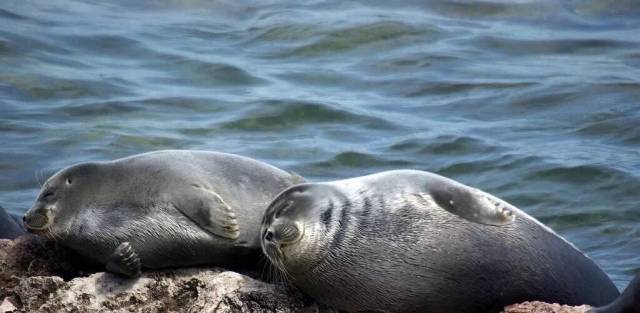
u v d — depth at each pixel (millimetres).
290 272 34531
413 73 75375
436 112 68438
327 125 66375
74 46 80125
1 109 67375
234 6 92312
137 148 62438
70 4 91562
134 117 67250
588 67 75875
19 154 61062
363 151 61938
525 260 34562
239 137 64688
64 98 69875
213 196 35688
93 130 64750
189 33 85438
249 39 83938
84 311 34500
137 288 35031
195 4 92938
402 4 90938
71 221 36656
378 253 34156
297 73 76125
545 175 57812
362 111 68062
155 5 93000
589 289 35688
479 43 81188
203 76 75438
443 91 71812
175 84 73750
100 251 36500
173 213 35750
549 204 55250
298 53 80562
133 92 71500
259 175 37219
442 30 83688
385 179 35438
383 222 34375
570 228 53031
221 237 35562
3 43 77938
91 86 71875
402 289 34188
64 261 37812
